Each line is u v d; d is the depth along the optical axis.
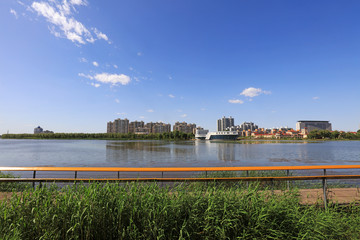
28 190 3.28
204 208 3.36
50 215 2.92
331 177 4.68
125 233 2.91
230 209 3.30
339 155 47.78
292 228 3.36
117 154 47.47
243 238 3.06
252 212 3.34
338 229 3.62
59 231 2.76
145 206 3.10
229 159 37.91
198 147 82.06
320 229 3.48
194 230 3.10
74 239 2.73
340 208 4.73
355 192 6.04
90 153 49.50
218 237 3.03
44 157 39.84
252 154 49.91
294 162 33.56
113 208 3.09
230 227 3.11
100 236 2.88
